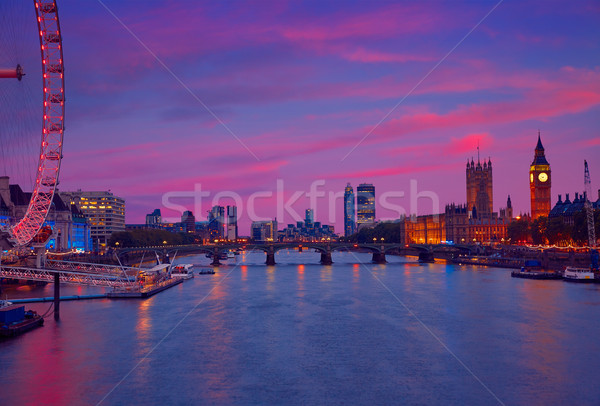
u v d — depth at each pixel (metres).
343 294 163.12
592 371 81.44
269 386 75.75
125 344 97.56
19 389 74.44
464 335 103.75
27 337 102.75
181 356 89.94
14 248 187.00
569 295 156.25
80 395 72.25
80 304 143.00
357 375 80.19
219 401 70.31
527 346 95.38
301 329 109.88
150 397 71.69
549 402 69.69
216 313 128.75
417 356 89.62
